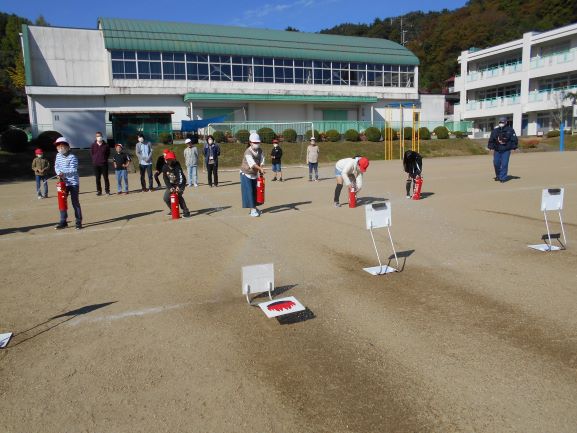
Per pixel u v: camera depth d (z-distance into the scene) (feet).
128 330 14.47
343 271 19.60
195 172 54.54
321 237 25.81
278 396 10.67
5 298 17.71
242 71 140.36
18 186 66.08
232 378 11.48
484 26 262.47
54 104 122.31
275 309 14.79
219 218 32.71
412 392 10.62
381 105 159.33
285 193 46.03
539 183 45.75
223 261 21.74
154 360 12.53
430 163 85.76
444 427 9.41
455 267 19.58
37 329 14.79
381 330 13.83
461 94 179.73
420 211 32.63
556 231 25.41
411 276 18.63
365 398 10.46
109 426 9.82
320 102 147.13
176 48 130.62
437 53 280.10
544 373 11.19
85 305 16.71
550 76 149.38
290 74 146.82
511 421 9.53
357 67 155.22
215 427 9.67
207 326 14.55
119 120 111.75
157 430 9.64
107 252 24.26
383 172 69.00
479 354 12.18
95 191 53.62
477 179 51.62
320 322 14.55
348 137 121.29
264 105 143.64
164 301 16.83
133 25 133.39
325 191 46.70
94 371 12.07
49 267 21.80
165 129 114.42
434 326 13.97
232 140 113.39
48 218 35.70
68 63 128.88
